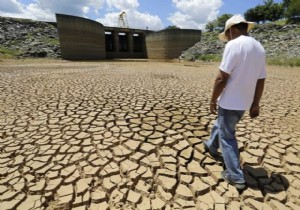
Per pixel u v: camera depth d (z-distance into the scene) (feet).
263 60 8.08
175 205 8.23
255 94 8.68
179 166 10.51
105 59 120.88
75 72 45.29
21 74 39.88
